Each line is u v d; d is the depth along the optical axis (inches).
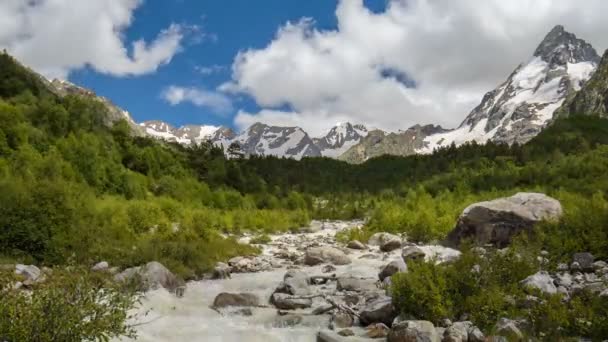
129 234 871.1
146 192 2224.4
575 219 695.1
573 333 364.5
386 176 5275.6
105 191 1959.9
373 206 2716.5
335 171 5590.6
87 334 298.2
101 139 2608.3
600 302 380.8
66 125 2455.7
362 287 562.9
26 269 531.5
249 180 3422.7
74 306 299.1
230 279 683.4
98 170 1995.6
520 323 373.1
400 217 1430.9
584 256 562.3
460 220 948.6
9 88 3161.9
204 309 507.2
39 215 658.8
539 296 411.2
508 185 2721.5
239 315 485.4
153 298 513.7
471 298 412.2
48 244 637.9
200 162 3388.3
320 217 2625.5
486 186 2810.0
